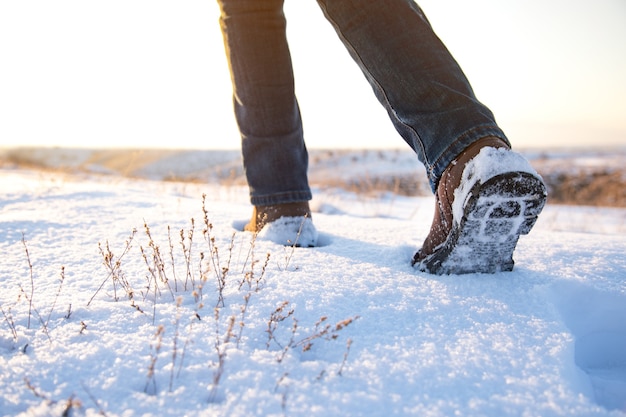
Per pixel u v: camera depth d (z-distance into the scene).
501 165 1.57
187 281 1.74
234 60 2.21
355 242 2.34
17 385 1.09
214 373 1.14
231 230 2.51
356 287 1.68
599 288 1.73
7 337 1.29
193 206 3.33
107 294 1.64
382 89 1.82
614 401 1.29
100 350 1.23
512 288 1.70
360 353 1.27
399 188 10.04
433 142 1.74
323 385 1.12
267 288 1.65
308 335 1.36
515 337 1.38
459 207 1.66
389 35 1.75
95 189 3.83
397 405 1.06
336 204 6.16
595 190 11.47
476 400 1.08
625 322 1.68
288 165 2.32
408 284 1.73
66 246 2.21
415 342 1.33
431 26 1.84
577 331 1.70
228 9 2.16
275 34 2.18
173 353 1.16
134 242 2.29
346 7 1.79
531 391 1.13
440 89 1.71
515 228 1.70
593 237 2.59
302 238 2.30
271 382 1.12
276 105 2.23
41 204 3.13
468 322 1.46
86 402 1.04
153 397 1.06
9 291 1.65
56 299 1.56
